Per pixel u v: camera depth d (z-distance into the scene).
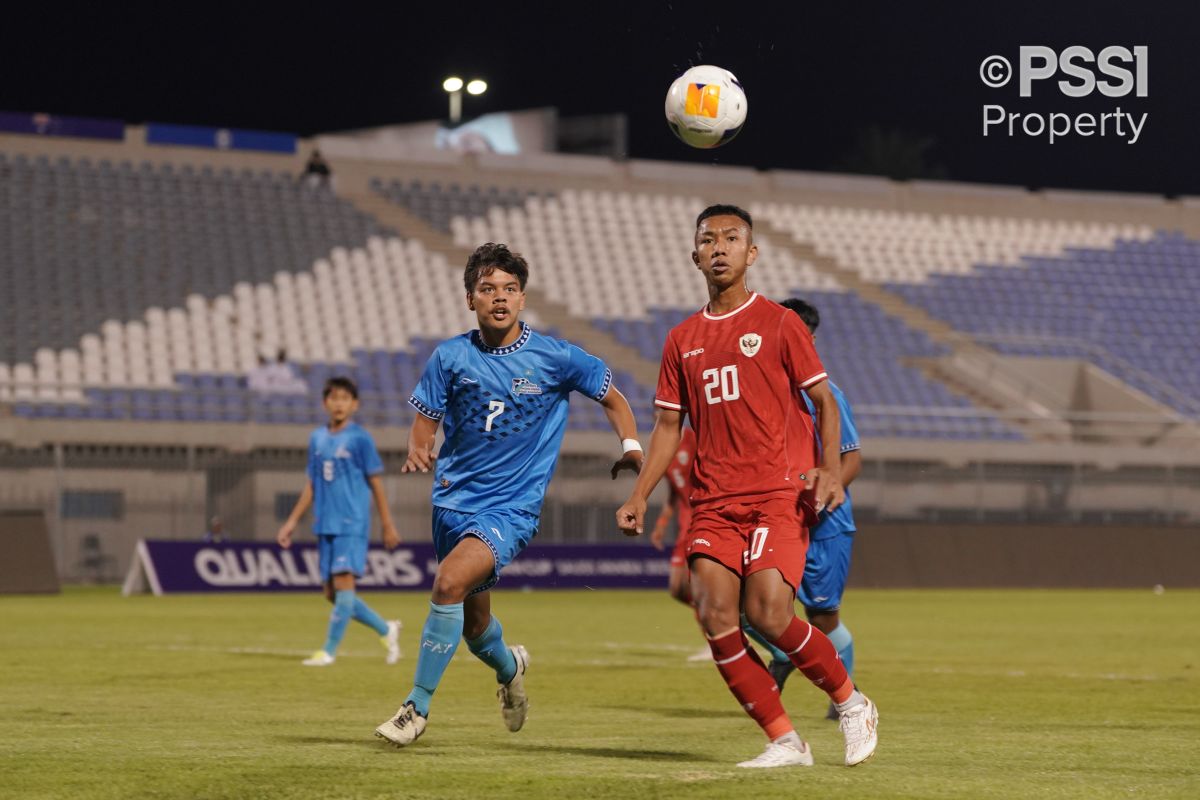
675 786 15.35
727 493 17.52
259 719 23.00
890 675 33.72
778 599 16.98
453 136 131.62
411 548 79.31
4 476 80.12
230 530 82.38
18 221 102.81
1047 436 106.44
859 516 92.75
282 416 93.19
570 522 87.38
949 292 121.31
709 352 17.69
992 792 15.33
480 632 19.98
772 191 126.56
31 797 14.77
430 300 106.88
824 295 117.62
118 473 81.50
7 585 74.19
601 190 122.50
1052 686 30.91
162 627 50.19
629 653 40.38
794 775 16.31
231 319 100.31
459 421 19.88
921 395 108.81
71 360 93.94
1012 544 89.75
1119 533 92.25
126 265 101.88
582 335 108.56
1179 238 133.25
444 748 19.03
